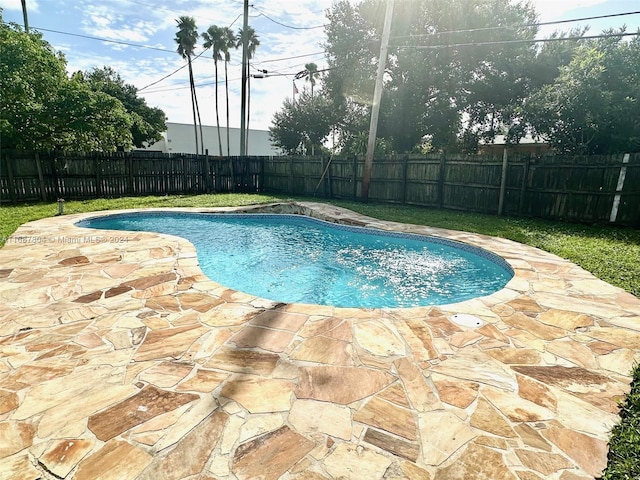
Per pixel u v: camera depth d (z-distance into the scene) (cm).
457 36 1556
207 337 294
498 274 558
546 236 684
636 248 582
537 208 859
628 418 201
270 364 256
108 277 437
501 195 899
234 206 1080
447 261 647
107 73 2877
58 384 229
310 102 2439
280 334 301
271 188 1539
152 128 2670
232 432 190
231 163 1489
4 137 1086
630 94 892
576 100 916
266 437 187
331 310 353
